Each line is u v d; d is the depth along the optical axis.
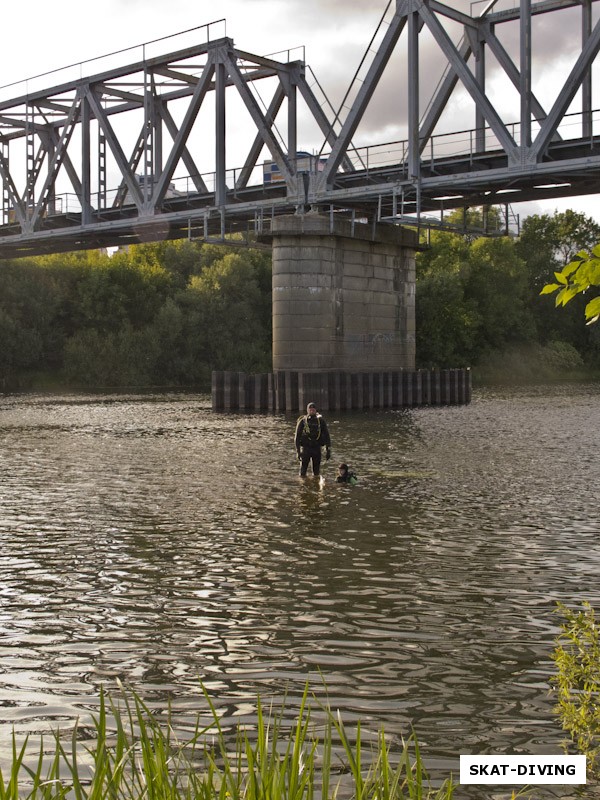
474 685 6.75
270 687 6.72
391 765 5.35
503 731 5.87
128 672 7.09
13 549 11.70
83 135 46.72
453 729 5.91
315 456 18.77
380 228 43.00
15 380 72.94
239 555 11.28
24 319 74.12
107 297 77.62
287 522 13.57
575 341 107.75
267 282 85.62
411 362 45.72
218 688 6.71
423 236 94.69
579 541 12.14
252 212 41.59
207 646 7.72
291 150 41.25
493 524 13.40
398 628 8.22
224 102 40.84
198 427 32.88
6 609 8.93
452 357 88.69
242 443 26.45
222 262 83.62
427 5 34.56
